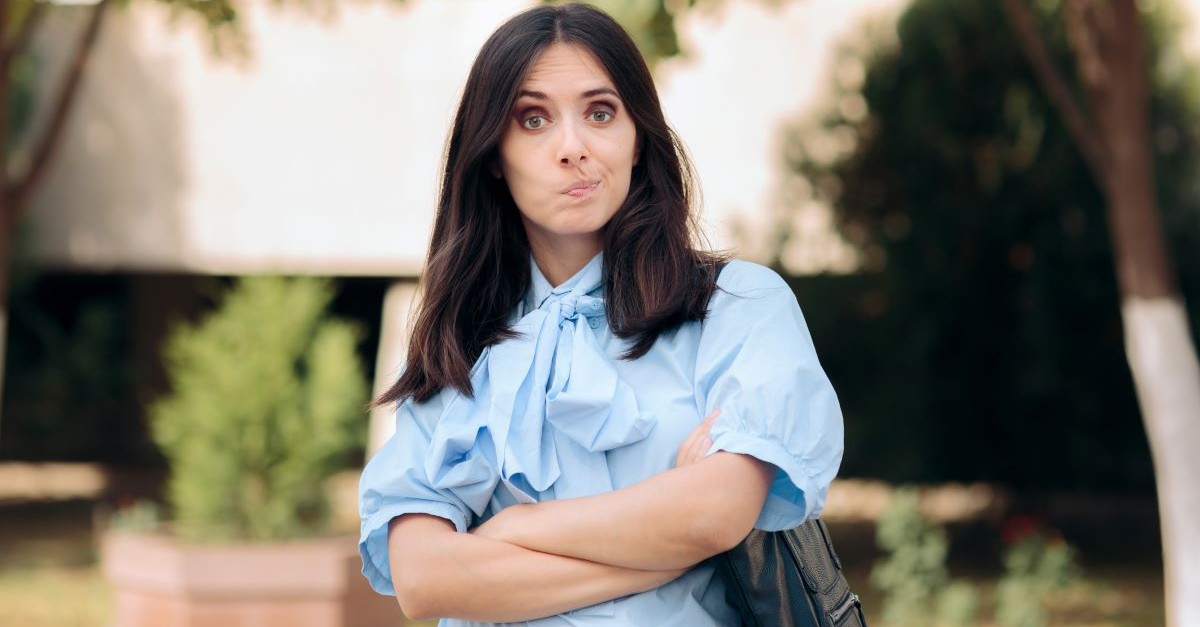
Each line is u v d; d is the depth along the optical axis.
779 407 1.60
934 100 8.89
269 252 10.73
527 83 1.72
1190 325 9.04
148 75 10.96
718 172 9.61
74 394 13.43
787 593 1.66
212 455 6.19
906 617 7.76
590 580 1.63
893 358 9.14
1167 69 9.09
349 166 10.55
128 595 6.05
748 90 9.55
